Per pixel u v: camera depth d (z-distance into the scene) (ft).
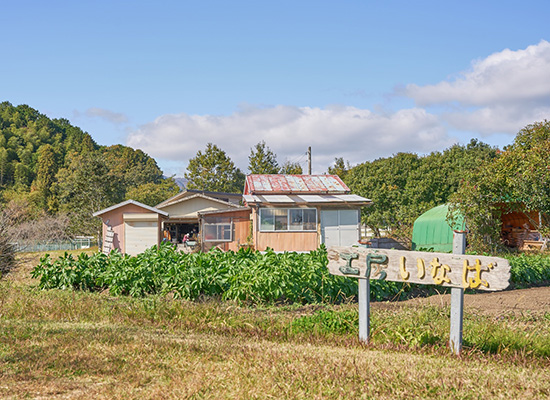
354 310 29.58
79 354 20.11
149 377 17.39
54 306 32.71
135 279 41.06
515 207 79.77
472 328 24.94
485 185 73.92
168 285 39.70
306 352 20.34
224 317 29.73
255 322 28.50
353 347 22.50
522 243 86.74
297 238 93.09
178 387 16.12
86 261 46.39
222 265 40.24
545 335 23.98
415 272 21.43
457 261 20.34
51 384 16.42
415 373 17.13
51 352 20.30
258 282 35.86
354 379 16.67
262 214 92.79
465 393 15.38
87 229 175.22
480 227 75.41
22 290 41.01
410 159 167.43
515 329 24.81
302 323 27.02
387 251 22.16
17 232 59.41
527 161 71.05
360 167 171.42
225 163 219.41
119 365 18.76
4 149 507.30
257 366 18.29
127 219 98.58
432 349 21.49
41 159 428.97
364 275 22.81
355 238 94.48
